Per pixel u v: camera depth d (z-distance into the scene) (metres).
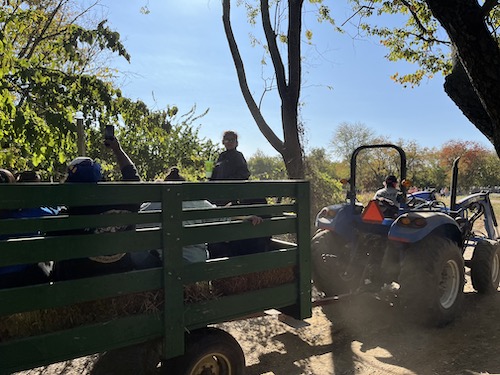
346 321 5.00
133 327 2.69
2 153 4.60
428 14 9.04
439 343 4.36
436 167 41.31
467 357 4.00
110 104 5.06
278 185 3.41
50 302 2.41
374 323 4.94
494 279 6.04
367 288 5.00
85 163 2.75
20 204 2.32
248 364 3.97
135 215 2.70
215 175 5.14
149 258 3.06
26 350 2.35
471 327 4.76
